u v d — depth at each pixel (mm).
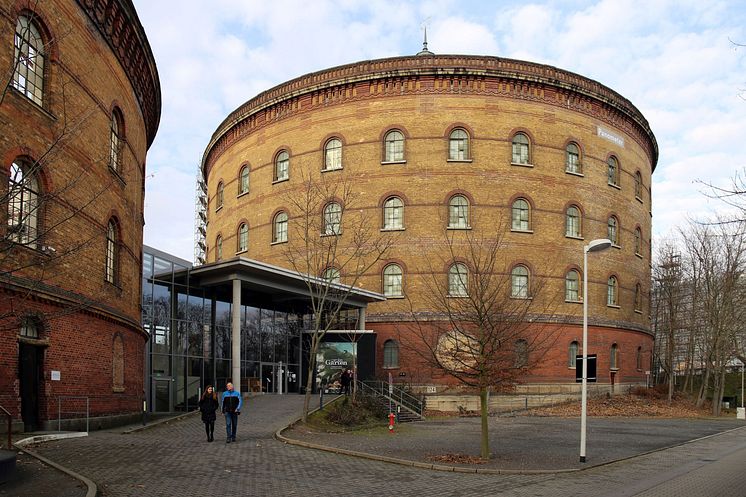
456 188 42062
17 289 16641
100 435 19625
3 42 16141
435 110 42812
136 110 26766
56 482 12234
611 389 45625
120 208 24031
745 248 51938
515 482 15555
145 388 30734
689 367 65125
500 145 42719
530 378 41219
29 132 17406
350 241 42500
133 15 23703
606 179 46469
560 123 44375
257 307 39312
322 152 44250
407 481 15016
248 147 49156
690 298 62906
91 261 21141
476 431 27641
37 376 18391
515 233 42062
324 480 14555
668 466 19062
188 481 13508
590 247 20000
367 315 41781
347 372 33062
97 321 21500
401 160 42562
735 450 23781
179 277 33750
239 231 49094
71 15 19734
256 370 38688
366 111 43562
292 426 24234
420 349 40094
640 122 50188
